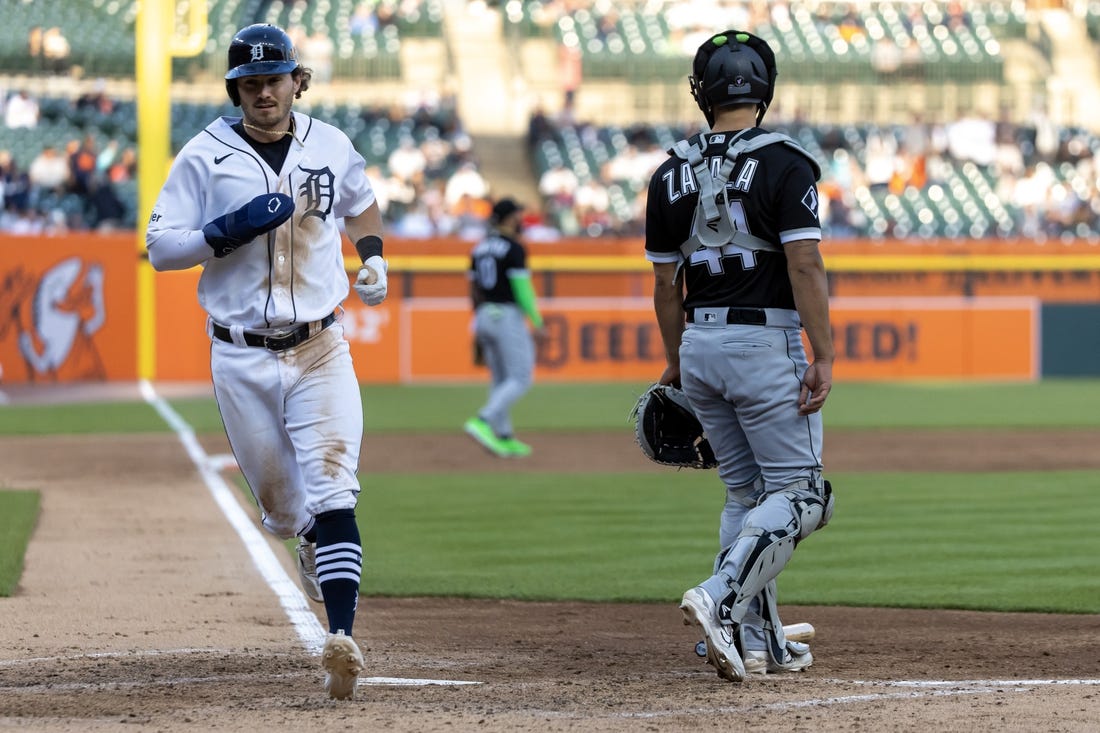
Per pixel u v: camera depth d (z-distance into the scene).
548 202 102.00
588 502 39.41
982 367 90.94
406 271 87.50
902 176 102.44
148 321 82.44
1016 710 16.44
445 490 42.03
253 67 17.56
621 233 96.56
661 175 19.14
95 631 21.84
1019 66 120.69
